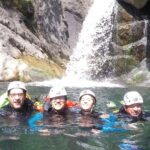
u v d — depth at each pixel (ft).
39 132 22.20
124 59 67.56
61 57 74.79
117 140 20.85
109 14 73.00
